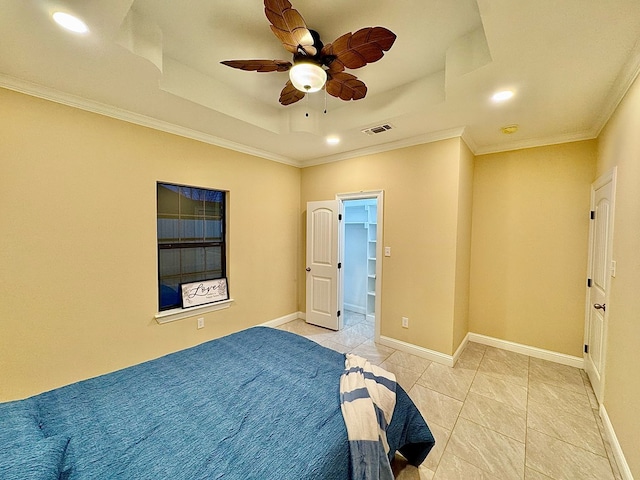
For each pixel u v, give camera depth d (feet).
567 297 9.83
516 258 10.76
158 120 8.85
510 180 10.82
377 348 11.21
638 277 5.17
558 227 9.96
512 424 6.80
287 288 14.12
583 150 9.48
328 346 11.41
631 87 5.86
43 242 6.95
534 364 9.84
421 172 10.36
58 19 4.61
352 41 5.23
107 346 8.07
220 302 10.98
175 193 9.98
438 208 9.98
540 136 10.02
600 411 7.07
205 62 7.38
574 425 6.75
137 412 4.33
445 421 6.92
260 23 5.95
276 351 6.60
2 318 6.45
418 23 5.84
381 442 4.31
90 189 7.66
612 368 6.39
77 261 7.48
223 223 11.51
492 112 8.14
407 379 8.85
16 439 3.21
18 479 2.57
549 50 5.36
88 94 7.21
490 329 11.37
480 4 4.36
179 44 6.65
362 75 7.82
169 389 4.98
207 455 3.49
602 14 4.44
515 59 5.66
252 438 3.79
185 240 10.30
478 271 11.57
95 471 3.19
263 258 12.78
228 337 7.48
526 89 6.82
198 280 10.71
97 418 4.17
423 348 10.41
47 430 3.87
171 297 9.95
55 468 2.89
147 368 5.75
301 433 3.90
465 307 11.27
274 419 4.18
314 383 5.18
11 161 6.49
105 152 7.90
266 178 12.77
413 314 10.64
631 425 5.16
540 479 5.32
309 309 14.02
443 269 9.91
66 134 7.23
